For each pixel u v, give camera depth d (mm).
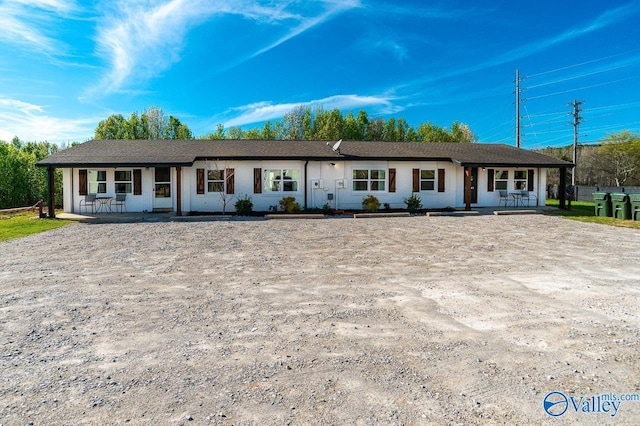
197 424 2350
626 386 2801
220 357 3318
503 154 21016
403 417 2422
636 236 10750
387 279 6094
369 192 19156
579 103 36938
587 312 4480
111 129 38500
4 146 24656
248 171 18266
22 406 2559
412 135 46312
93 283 5844
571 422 2369
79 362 3230
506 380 2898
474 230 12219
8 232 11695
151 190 18047
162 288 5562
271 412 2484
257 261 7512
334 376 2973
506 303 4820
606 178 37812
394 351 3430
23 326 4066
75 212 17703
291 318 4309
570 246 9141
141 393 2725
